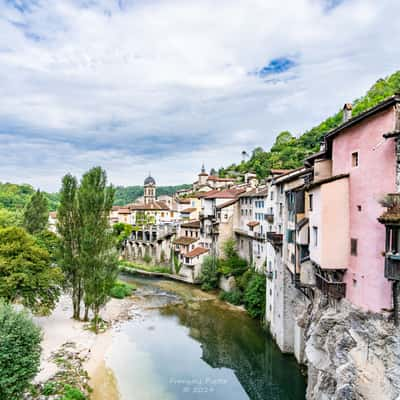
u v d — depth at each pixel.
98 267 35.47
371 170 14.89
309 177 22.56
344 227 16.67
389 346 13.33
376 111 14.34
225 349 31.36
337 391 14.55
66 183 36.78
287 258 27.38
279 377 26.52
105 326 35.97
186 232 63.72
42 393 21.00
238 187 74.06
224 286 50.09
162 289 53.47
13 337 18.73
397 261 12.41
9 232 31.41
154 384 24.94
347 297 16.70
